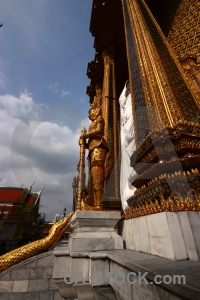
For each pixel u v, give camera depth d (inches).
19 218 554.6
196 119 155.9
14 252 210.8
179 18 307.1
